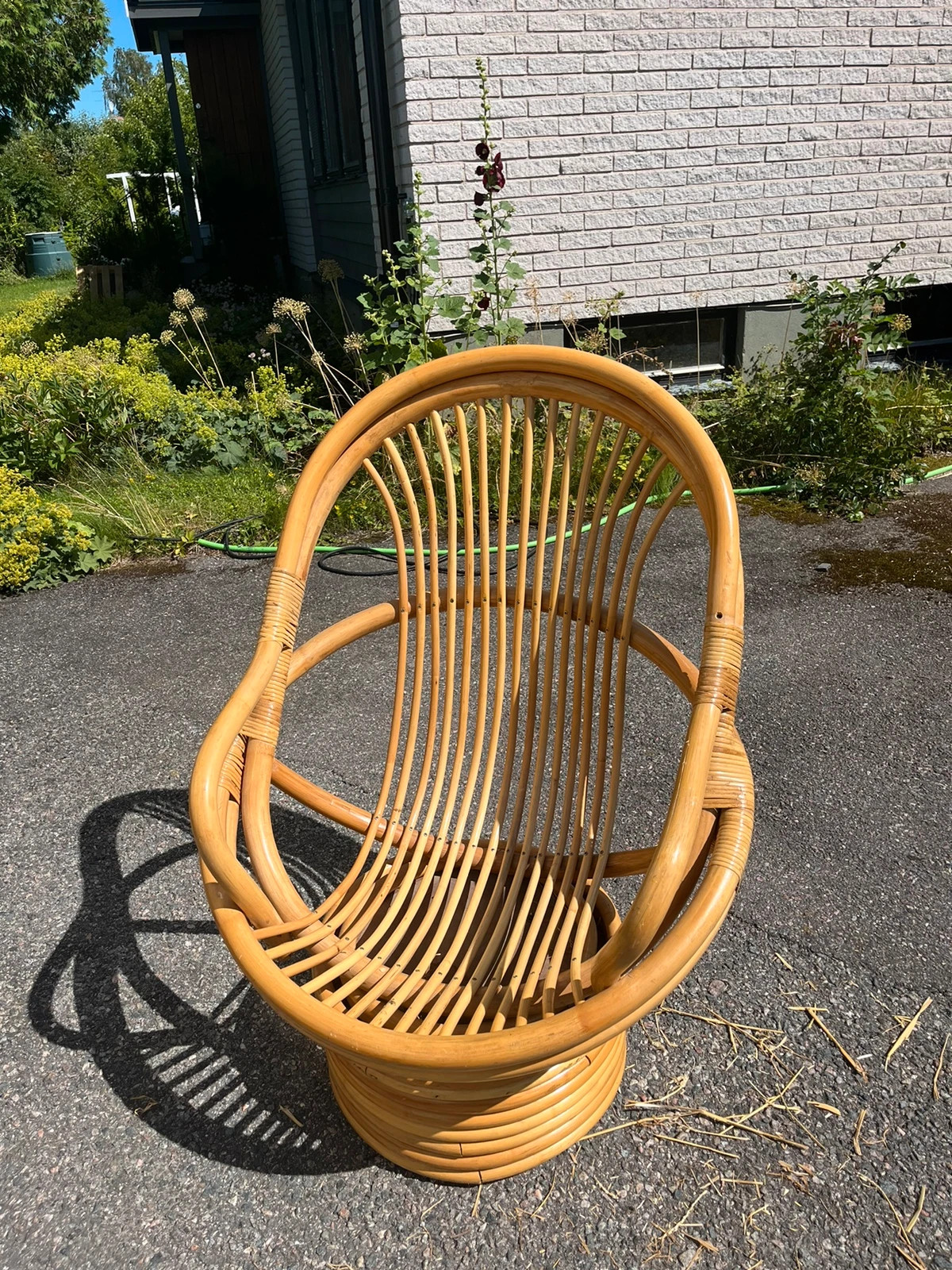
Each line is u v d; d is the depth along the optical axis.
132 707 2.65
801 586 3.21
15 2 17.23
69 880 1.97
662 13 4.39
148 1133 1.42
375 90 4.63
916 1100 1.41
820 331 4.14
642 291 4.91
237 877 1.17
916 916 1.76
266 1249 1.25
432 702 1.59
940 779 2.15
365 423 1.49
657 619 3.00
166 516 3.99
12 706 2.68
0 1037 1.60
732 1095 1.43
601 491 1.42
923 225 5.29
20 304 11.71
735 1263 1.21
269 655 1.41
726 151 4.75
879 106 4.91
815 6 4.60
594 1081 1.35
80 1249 1.25
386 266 5.24
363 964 1.22
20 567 3.45
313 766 2.34
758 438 4.22
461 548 3.62
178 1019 1.63
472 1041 0.97
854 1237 1.23
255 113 10.29
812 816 2.05
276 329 4.77
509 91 4.31
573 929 1.28
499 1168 1.29
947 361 5.68
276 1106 1.46
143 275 10.63
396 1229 1.26
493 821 2.16
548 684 1.53
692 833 1.05
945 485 4.14
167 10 8.95
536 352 1.40
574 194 4.59
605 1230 1.25
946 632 2.83
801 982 1.63
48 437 4.28
